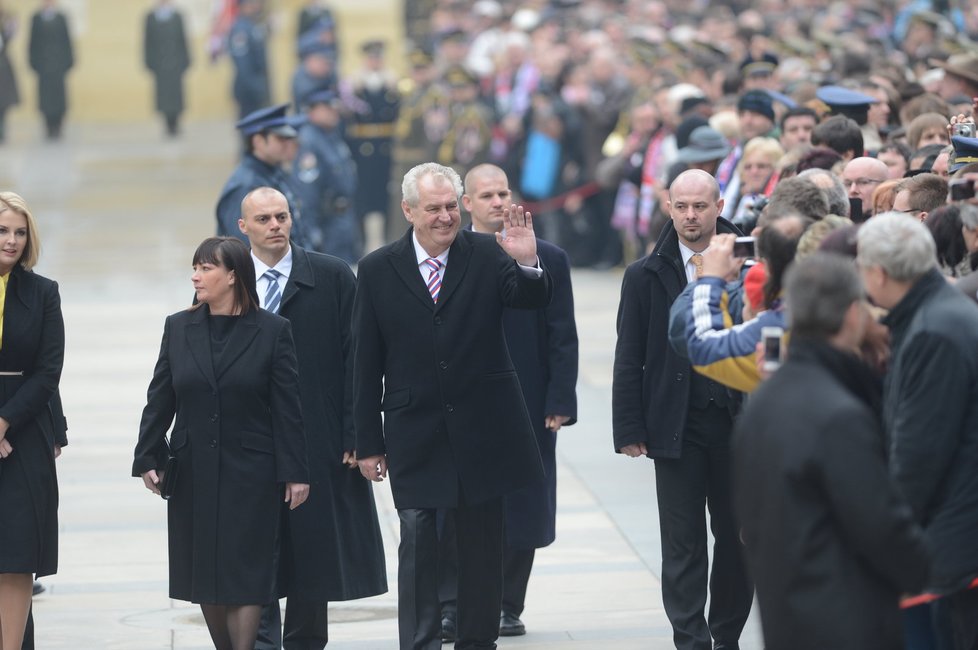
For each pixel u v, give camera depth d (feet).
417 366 81.56
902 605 61.21
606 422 141.49
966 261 69.36
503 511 86.33
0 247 81.00
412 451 81.46
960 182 70.23
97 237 254.06
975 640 62.03
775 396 54.03
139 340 178.19
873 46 175.42
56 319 82.64
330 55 232.94
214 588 77.66
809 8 235.20
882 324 61.57
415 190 80.64
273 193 86.43
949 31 177.58
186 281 215.51
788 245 64.64
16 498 81.00
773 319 64.54
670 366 81.15
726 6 269.44
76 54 396.16
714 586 82.69
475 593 82.89
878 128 116.88
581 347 172.14
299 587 82.38
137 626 91.86
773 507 53.36
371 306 82.28
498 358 82.17
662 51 191.93
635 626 90.58
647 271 82.12
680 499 81.51
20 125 387.55
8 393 81.56
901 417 60.18
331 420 85.15
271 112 112.27
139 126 388.98
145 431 79.77
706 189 80.38
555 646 87.51
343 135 233.14
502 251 81.97
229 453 78.18
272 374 78.59
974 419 60.29
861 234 60.90
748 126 117.29
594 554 104.58
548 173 220.43
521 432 82.38
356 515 85.81
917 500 60.08
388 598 98.27
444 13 277.03
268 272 86.48
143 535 109.81
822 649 52.65
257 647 82.07
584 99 219.41
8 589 81.76
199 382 78.13
